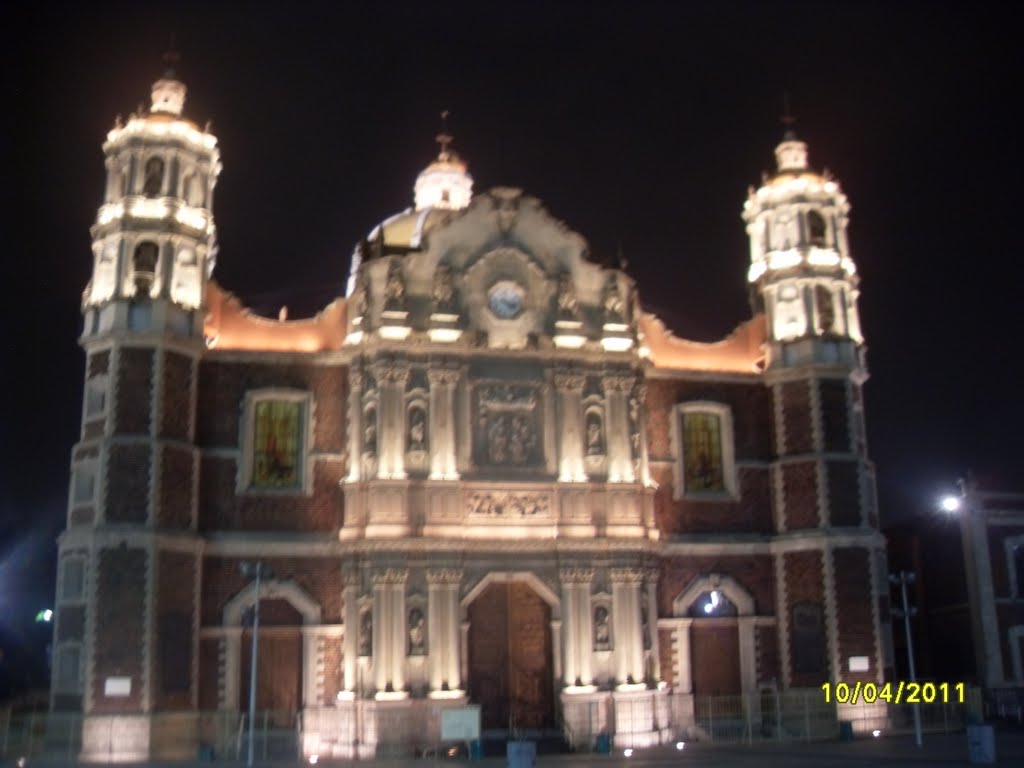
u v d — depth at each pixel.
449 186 65.44
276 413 50.44
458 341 50.25
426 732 45.94
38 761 42.19
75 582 45.84
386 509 47.81
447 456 49.03
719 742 49.06
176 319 48.84
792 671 52.12
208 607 47.78
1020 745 44.22
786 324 55.97
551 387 51.25
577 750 46.44
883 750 43.56
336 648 48.56
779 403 55.09
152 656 44.91
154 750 44.25
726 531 53.69
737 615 53.19
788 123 59.88
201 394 49.69
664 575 52.69
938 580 63.38
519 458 50.38
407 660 46.59
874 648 51.91
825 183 57.75
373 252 52.28
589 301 52.94
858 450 54.34
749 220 59.09
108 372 47.50
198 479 48.50
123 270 48.75
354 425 49.69
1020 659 59.09
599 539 49.59
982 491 61.00
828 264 56.28
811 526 53.00
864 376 55.75
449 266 51.38
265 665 48.06
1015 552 60.69
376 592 47.06
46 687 74.62
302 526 49.31
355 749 45.34
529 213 53.09
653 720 48.62
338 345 51.97
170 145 50.72
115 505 45.81
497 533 49.12
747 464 54.75
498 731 48.84
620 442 51.28
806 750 44.12
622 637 49.19
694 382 55.06
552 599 49.31
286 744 46.94
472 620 50.03
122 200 49.78
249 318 51.66
